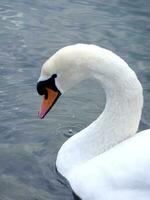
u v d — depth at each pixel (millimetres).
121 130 10625
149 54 15781
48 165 11227
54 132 12523
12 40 16281
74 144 10844
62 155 10906
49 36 16562
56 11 18016
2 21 17250
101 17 17734
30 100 13742
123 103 10492
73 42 16266
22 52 15719
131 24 17344
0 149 11695
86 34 16719
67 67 10414
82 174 10148
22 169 11086
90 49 10398
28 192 10445
